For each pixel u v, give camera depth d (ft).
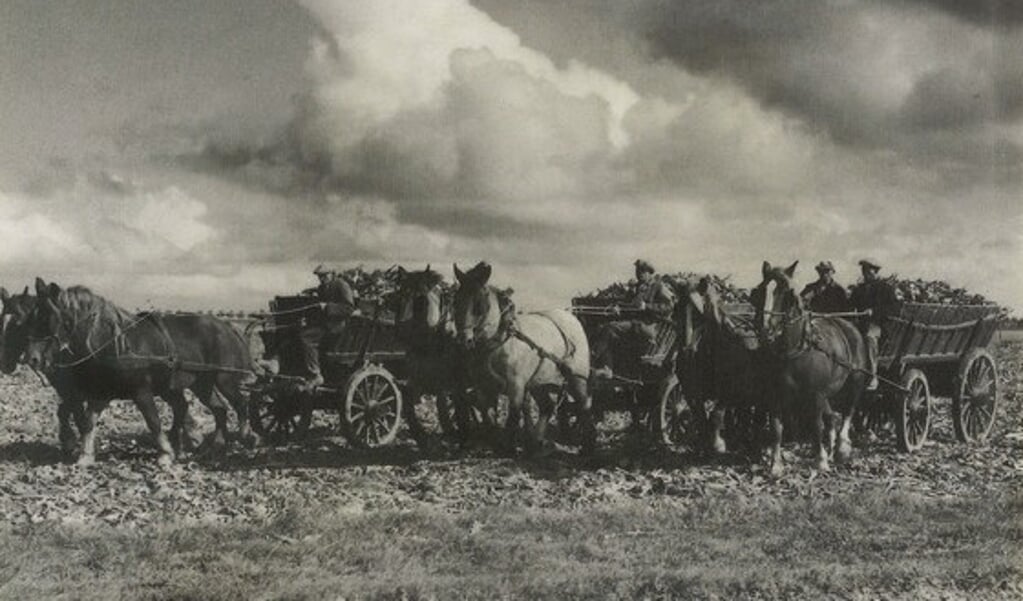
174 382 45.21
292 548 29.37
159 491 37.32
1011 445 51.78
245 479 40.01
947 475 41.75
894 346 48.57
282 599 25.12
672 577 26.68
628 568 27.76
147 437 52.60
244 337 48.44
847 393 45.62
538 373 44.93
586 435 46.32
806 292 51.03
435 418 61.72
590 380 47.11
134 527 32.12
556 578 26.68
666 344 51.60
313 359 48.06
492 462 43.65
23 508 34.42
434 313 44.11
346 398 47.16
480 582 26.48
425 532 31.27
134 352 43.42
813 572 27.35
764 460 43.98
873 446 50.44
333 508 34.40
